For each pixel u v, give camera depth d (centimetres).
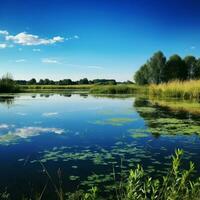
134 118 1245
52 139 834
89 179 510
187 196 297
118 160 621
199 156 649
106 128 1004
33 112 1497
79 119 1231
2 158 645
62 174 536
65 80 8788
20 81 8394
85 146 748
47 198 434
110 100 2348
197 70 5794
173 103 1909
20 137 859
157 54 5475
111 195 440
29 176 528
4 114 1409
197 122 1115
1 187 476
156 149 714
